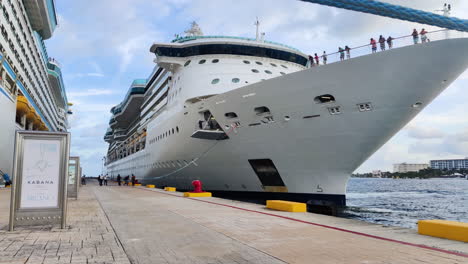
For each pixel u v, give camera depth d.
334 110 13.94
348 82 13.20
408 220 16.95
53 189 6.76
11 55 30.09
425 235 6.29
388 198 32.88
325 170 15.52
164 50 23.91
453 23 7.98
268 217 8.83
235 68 22.05
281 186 17.69
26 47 36.72
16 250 4.92
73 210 10.56
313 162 15.59
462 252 4.91
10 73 29.44
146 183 36.09
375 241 5.74
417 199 31.59
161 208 11.14
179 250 5.11
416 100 12.76
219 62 22.56
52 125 68.69
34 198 6.63
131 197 16.41
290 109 14.95
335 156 14.84
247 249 5.17
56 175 6.77
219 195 21.95
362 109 13.39
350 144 14.21
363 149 14.20
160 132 27.00
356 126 13.75
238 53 22.97
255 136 16.84
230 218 8.64
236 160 18.61
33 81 42.69
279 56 23.59
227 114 17.70
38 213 6.65
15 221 6.49
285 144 15.91
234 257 4.70
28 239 5.73
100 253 4.80
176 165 24.55
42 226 7.03
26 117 42.59
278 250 5.10
